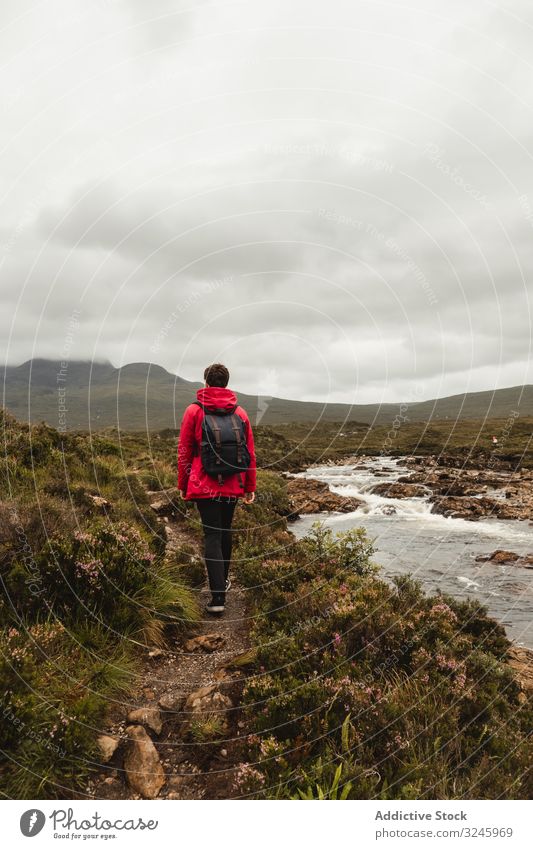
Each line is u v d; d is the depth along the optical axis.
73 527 4.82
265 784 2.56
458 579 9.21
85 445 9.59
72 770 2.64
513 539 12.81
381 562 10.50
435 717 2.99
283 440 39.28
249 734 2.94
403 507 18.73
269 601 4.68
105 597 4.00
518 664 4.65
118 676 3.42
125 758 2.77
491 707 3.21
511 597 8.13
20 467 6.37
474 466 30.72
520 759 2.77
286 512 15.64
